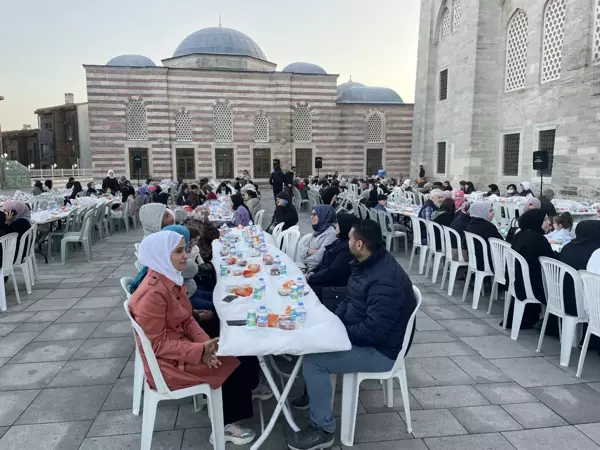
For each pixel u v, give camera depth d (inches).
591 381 174.9
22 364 188.7
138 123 1195.9
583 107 610.5
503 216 516.1
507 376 179.0
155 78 1178.6
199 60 1334.9
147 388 127.6
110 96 1164.5
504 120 805.2
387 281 137.9
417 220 352.8
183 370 125.7
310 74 1278.3
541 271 208.1
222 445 129.5
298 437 133.2
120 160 1187.9
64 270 354.3
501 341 213.8
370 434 141.9
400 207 490.3
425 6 1011.3
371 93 1419.8
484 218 267.6
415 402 160.1
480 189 834.2
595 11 592.7
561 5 672.4
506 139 810.2
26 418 149.4
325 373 135.1
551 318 219.0
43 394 164.7
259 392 163.5
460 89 863.1
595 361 192.1
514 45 778.8
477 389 169.0
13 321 238.8
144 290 127.2
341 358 135.1
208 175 1243.8
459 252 280.5
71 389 168.4
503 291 292.2
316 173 1321.4
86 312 253.6
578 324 207.9
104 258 399.9
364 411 155.3
